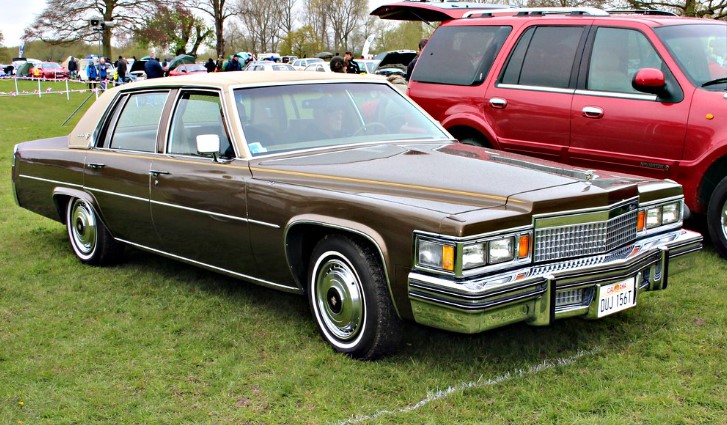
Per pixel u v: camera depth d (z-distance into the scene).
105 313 4.84
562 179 3.83
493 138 6.78
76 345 4.29
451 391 3.54
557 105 6.34
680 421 3.21
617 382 3.59
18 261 6.12
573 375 3.69
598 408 3.36
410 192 3.72
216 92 4.75
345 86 5.08
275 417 3.38
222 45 59.66
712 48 6.07
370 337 3.80
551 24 6.58
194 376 3.85
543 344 4.09
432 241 3.38
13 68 51.69
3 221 7.69
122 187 5.32
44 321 4.69
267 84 4.82
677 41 5.96
